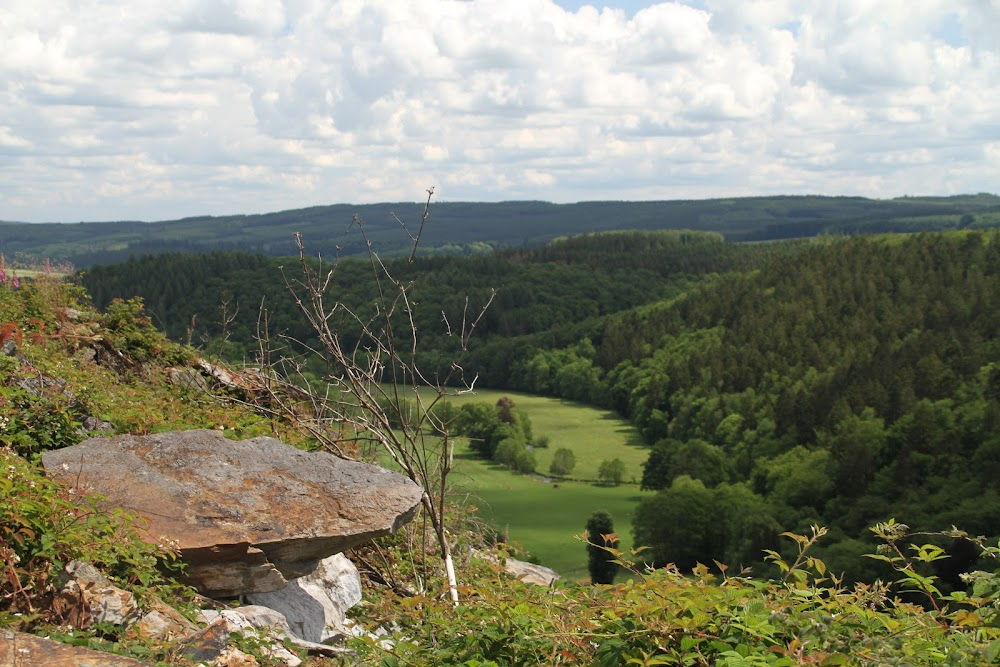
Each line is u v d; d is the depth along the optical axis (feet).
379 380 21.03
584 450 296.71
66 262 33.22
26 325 26.91
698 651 10.03
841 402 261.03
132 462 17.56
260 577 15.81
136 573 13.65
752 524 183.01
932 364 270.46
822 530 11.25
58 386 22.75
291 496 17.31
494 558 19.63
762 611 10.36
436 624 12.99
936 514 171.42
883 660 9.41
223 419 25.32
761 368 330.34
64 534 13.15
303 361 25.23
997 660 9.49
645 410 329.31
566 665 11.27
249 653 13.58
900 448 221.05
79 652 10.43
